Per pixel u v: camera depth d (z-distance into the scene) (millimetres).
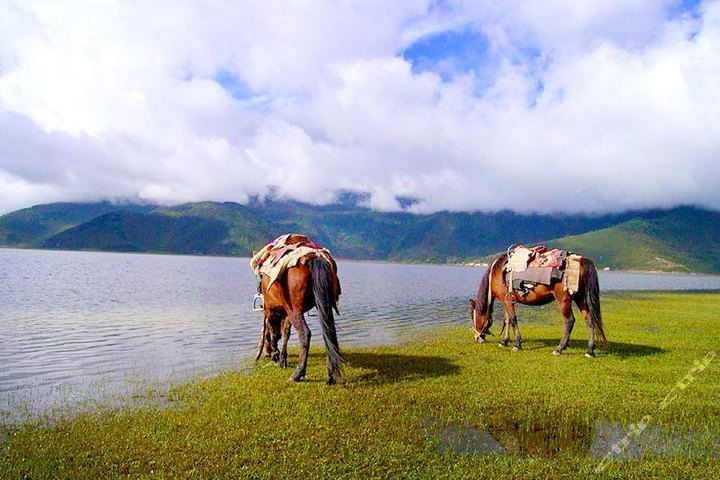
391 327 20797
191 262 179375
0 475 5520
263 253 11555
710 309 31156
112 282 49781
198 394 9055
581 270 12492
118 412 7965
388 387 9375
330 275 9875
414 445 6566
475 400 8602
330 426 7164
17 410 8234
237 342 16078
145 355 13555
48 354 13586
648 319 23656
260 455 6129
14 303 27250
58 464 5863
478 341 15391
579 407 8312
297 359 12648
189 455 6113
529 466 5984
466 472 5797
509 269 13789
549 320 23328
